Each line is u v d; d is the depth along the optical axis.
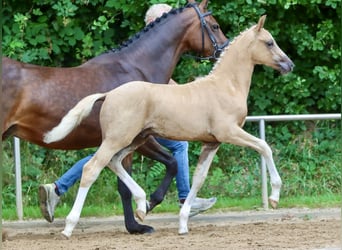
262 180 11.23
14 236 9.62
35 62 13.51
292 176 12.93
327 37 13.47
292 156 13.41
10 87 8.75
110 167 8.84
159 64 9.58
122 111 8.57
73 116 8.49
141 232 9.49
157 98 8.67
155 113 8.69
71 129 8.52
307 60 13.98
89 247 8.30
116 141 8.60
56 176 12.66
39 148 12.91
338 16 13.58
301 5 13.63
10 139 12.56
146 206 9.31
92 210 11.20
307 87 13.88
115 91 8.64
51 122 8.92
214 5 13.32
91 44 13.20
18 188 10.72
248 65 9.05
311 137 13.77
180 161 10.21
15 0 13.29
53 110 8.91
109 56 9.45
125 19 13.45
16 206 10.90
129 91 8.60
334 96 13.73
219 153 13.21
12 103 8.76
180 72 13.45
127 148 8.86
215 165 13.15
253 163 13.02
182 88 8.83
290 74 13.62
